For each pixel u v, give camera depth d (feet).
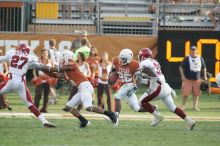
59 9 197.57
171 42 184.44
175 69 184.75
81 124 108.58
